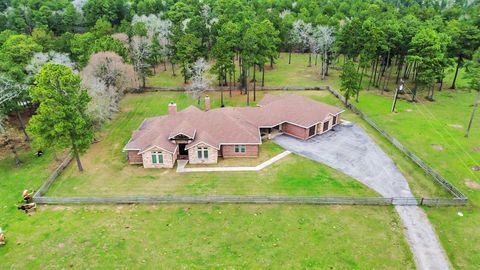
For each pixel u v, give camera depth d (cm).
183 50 6706
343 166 4031
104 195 3556
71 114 3666
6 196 3600
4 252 2808
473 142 4553
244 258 2698
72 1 12925
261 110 5062
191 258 2706
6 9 11131
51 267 2647
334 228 3020
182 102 6200
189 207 3356
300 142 4653
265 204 3369
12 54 5666
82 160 4284
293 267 2608
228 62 5988
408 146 4450
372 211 3253
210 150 4122
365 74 7694
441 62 5806
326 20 8988
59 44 6919
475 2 12875
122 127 5188
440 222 3098
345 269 2589
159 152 4025
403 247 2809
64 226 3109
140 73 6738
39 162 4294
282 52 10044
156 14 10619
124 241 2903
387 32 6294
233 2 10638
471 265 2634
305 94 6538
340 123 5219
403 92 6494
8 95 4306
